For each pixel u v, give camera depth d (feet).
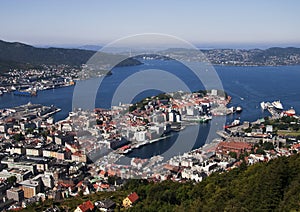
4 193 545.03
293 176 301.63
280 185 289.33
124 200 407.23
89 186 523.70
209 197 348.79
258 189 295.89
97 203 420.77
